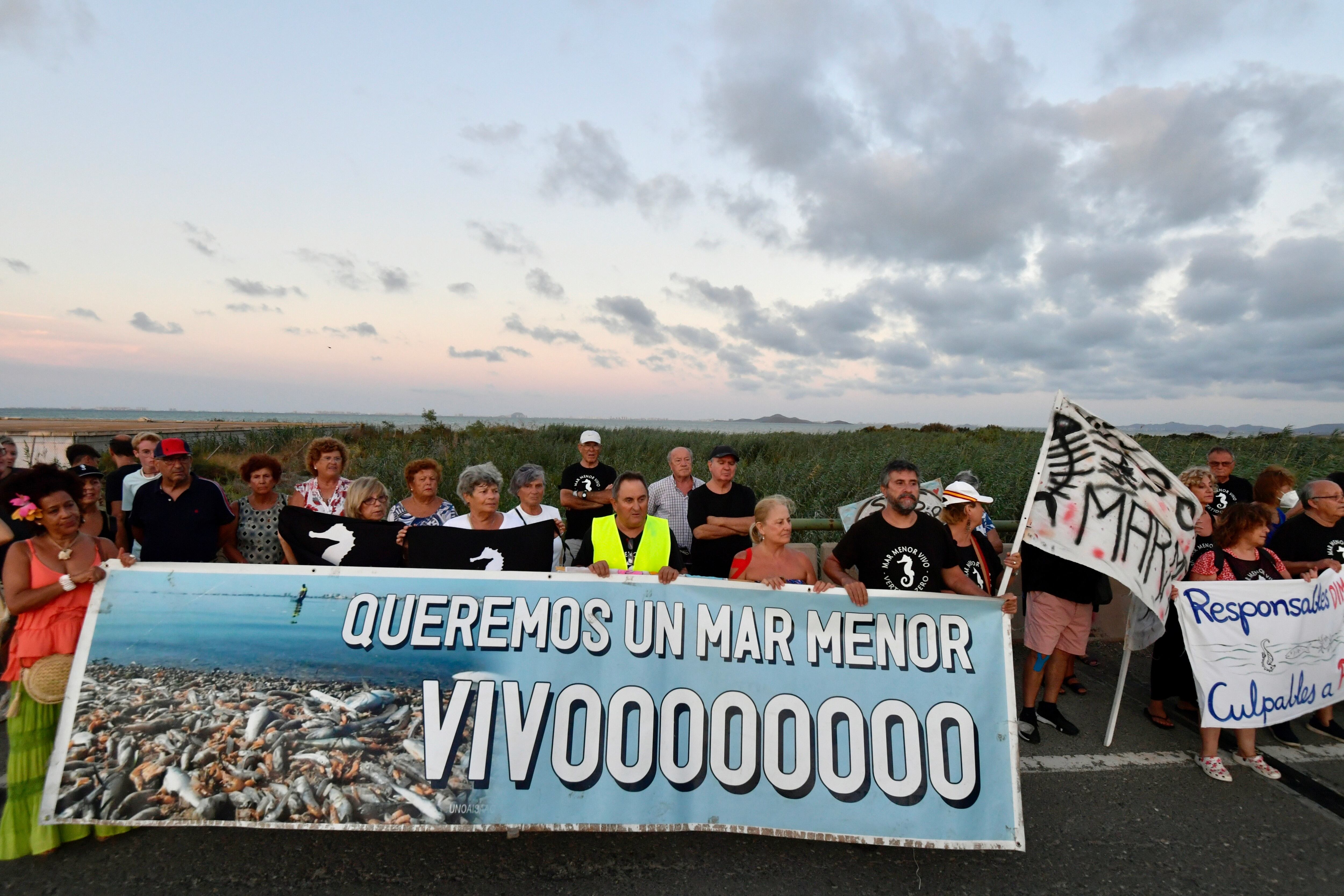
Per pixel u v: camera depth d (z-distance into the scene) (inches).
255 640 122.3
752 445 683.4
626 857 119.3
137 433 250.4
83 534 126.8
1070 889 114.1
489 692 122.9
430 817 114.7
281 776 116.2
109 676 118.7
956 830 119.3
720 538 196.9
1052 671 177.3
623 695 124.6
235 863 115.2
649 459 546.3
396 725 119.7
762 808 119.4
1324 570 174.6
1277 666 161.0
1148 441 547.8
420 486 191.2
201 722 118.0
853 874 116.6
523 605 128.8
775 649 129.7
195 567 125.1
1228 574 167.5
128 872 112.7
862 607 132.5
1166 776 154.2
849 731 125.0
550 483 491.5
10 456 217.3
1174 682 177.9
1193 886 115.3
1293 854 124.8
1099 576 169.9
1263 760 155.8
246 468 181.8
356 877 112.4
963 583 149.5
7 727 123.0
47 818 113.0
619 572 133.3
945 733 125.5
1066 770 156.5
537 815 115.8
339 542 161.5
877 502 226.4
